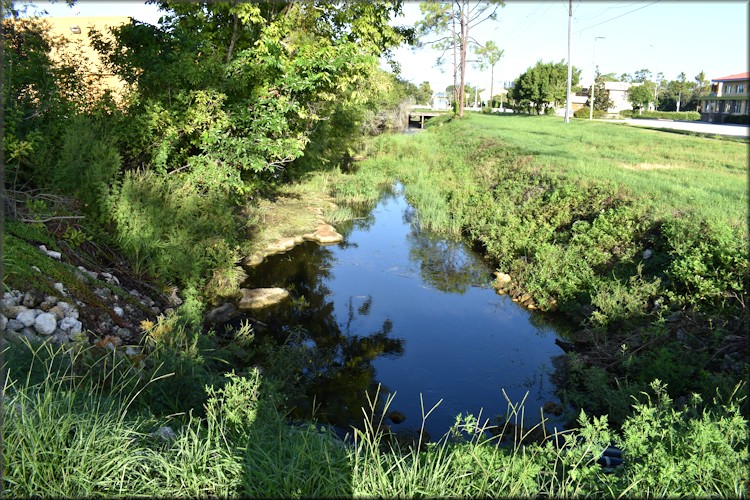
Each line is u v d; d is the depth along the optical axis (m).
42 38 10.03
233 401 4.54
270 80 11.20
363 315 9.25
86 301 6.75
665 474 3.38
